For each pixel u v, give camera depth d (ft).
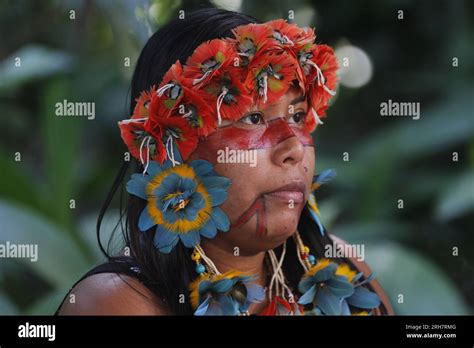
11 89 15.80
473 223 16.47
